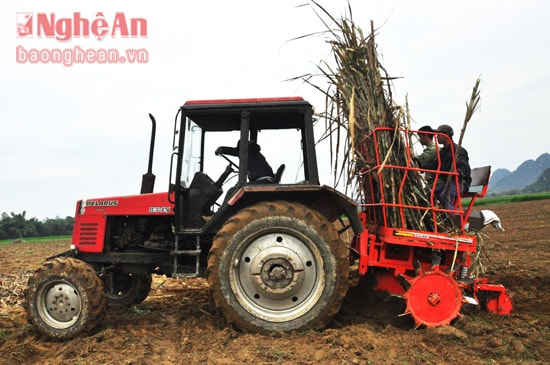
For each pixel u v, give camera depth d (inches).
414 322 146.6
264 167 165.3
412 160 163.5
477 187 177.0
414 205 158.6
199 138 172.2
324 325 141.9
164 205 166.4
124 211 169.0
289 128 167.6
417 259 160.1
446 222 161.8
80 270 148.3
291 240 145.3
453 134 170.4
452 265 146.8
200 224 162.2
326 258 141.9
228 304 141.6
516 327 139.9
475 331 133.0
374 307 166.6
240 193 145.5
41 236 1048.8
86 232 171.2
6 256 462.3
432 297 141.7
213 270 142.9
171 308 187.8
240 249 143.5
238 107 154.9
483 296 159.9
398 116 157.0
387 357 117.9
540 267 249.0
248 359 118.3
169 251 167.9
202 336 141.4
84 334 146.3
